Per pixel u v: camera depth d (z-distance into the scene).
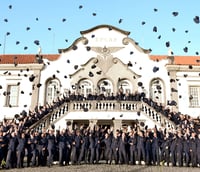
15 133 13.72
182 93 28.73
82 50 29.78
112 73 29.08
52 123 22.69
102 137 15.73
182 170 12.38
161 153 15.08
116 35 30.16
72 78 29.08
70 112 23.70
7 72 26.98
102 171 11.62
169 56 29.48
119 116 23.64
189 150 14.62
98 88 28.72
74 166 13.60
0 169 12.54
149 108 23.64
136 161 15.79
